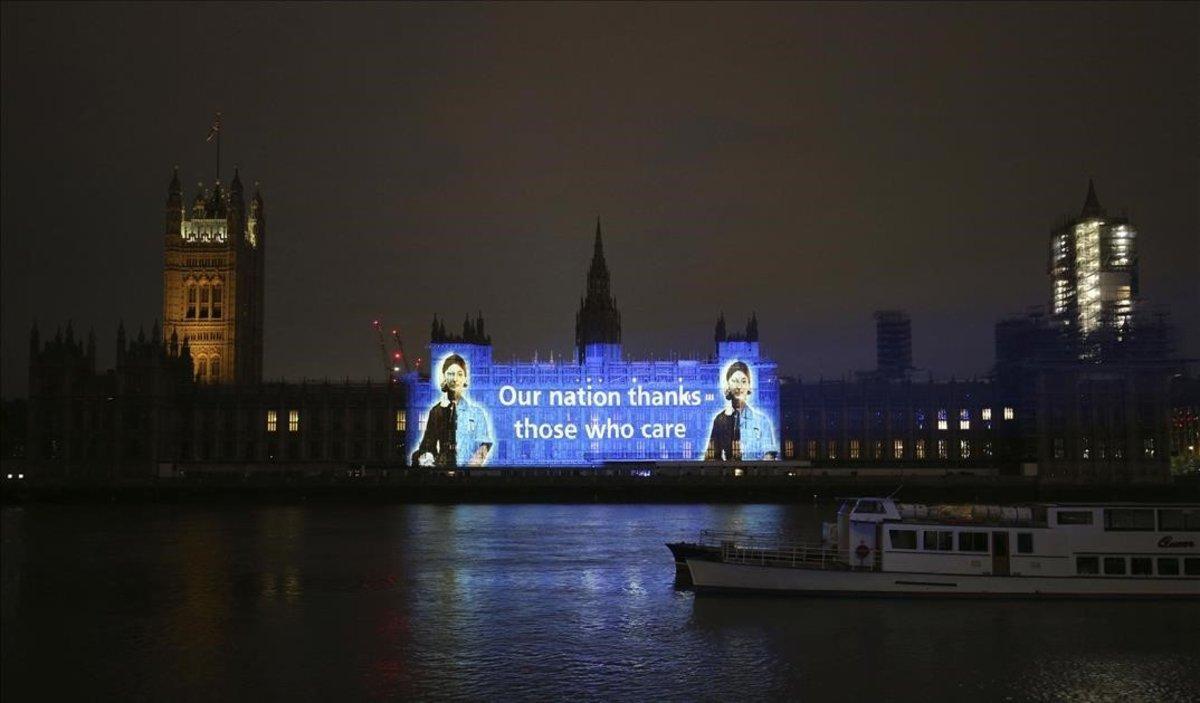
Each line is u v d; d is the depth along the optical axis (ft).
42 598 324.80
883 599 295.28
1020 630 264.31
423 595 326.24
